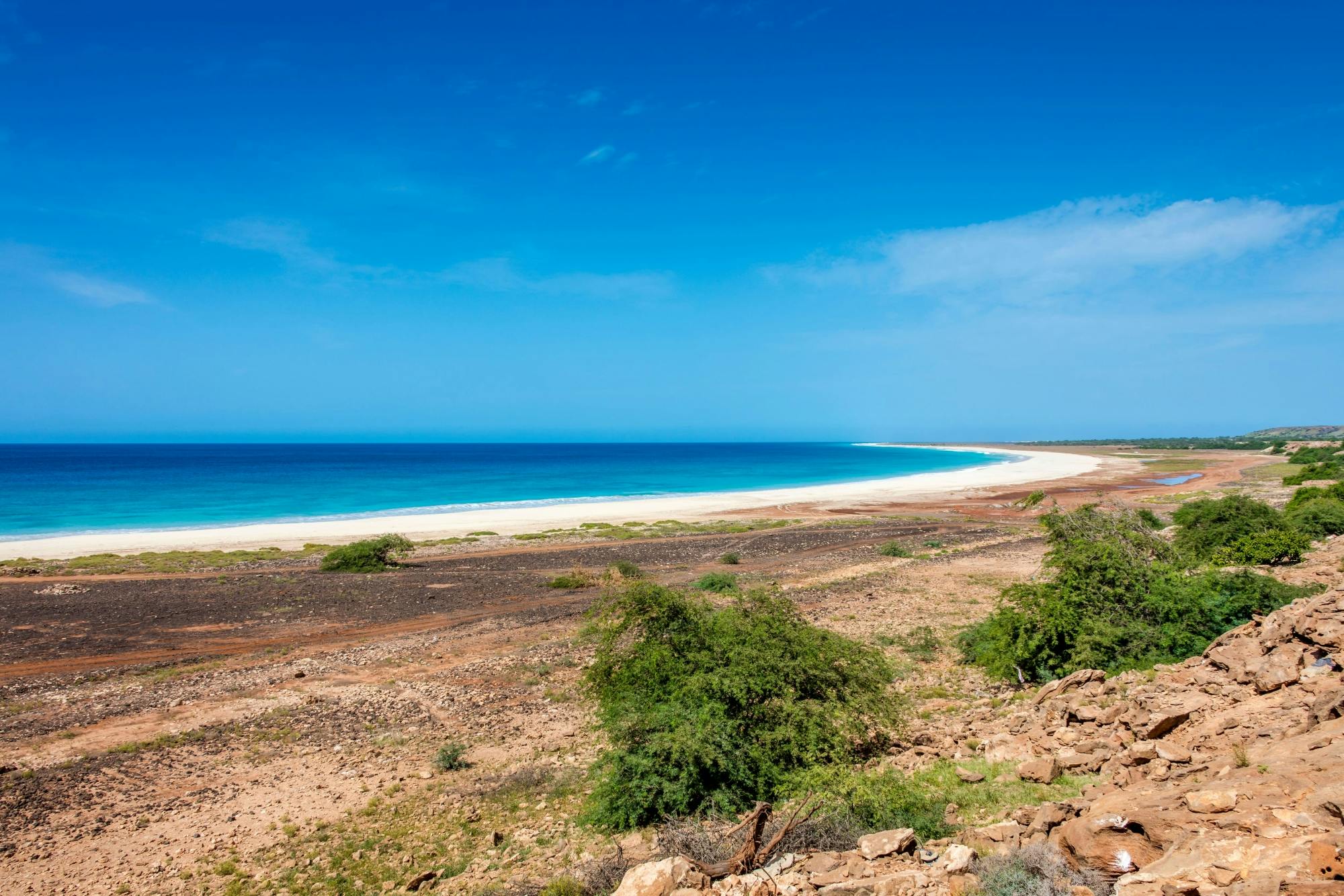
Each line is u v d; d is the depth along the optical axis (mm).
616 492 88250
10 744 14906
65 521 57438
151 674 19891
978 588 26984
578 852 9344
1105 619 14602
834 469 142250
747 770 10062
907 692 14906
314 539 47844
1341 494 35719
